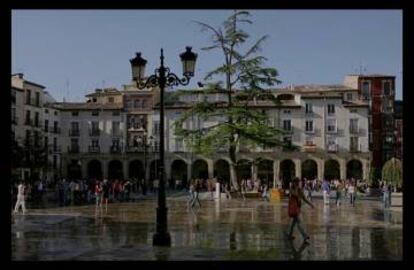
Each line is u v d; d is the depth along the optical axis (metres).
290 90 87.00
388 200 34.97
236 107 49.25
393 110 87.69
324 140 83.81
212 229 20.67
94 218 26.47
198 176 85.19
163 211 15.66
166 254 13.79
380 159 86.75
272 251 14.48
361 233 19.19
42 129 82.56
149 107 87.56
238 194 48.50
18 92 76.19
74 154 88.06
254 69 49.44
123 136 87.88
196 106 49.97
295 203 16.95
